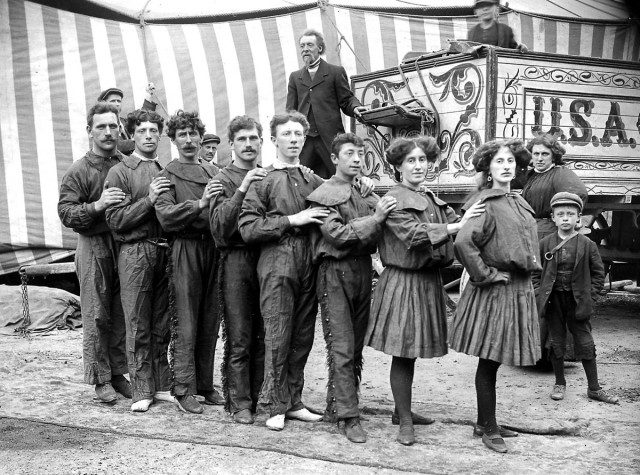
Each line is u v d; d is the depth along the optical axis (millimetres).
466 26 9797
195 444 4090
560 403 4875
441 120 6914
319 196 4289
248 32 9359
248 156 4594
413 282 4145
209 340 4871
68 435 4234
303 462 3814
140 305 4723
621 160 7160
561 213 5086
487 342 3979
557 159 5840
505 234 4004
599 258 5016
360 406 4742
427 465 3764
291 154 4457
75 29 8734
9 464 3795
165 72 9078
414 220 4098
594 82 6949
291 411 4492
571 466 3758
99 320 4852
